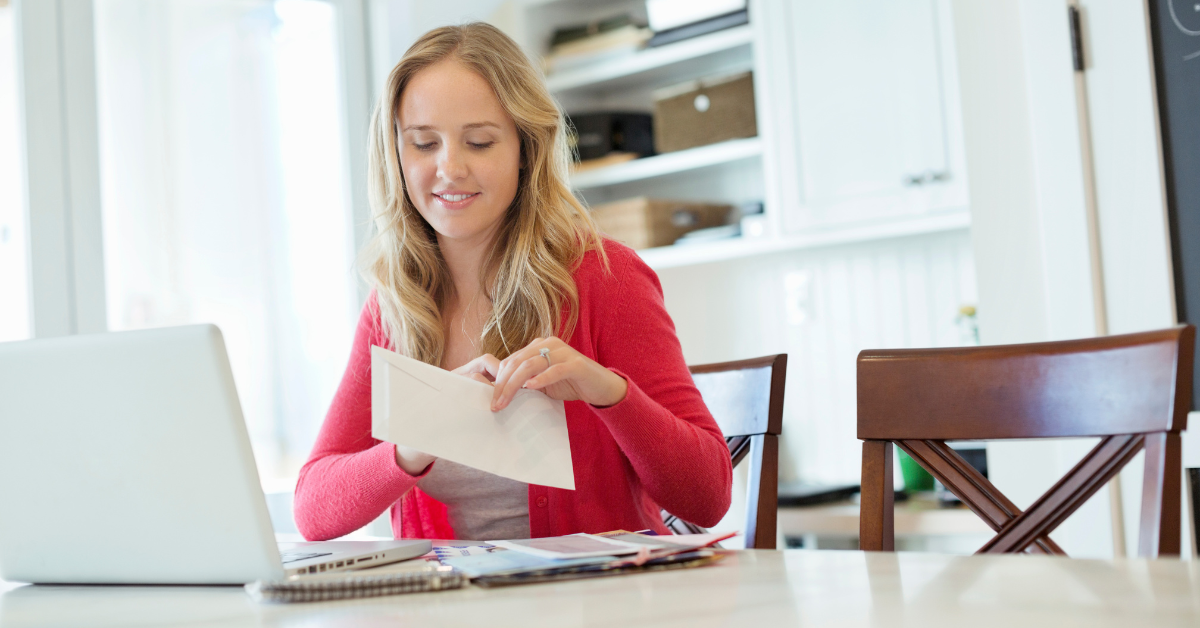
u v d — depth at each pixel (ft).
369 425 4.64
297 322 9.25
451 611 2.12
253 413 8.91
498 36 4.46
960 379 3.48
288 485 9.04
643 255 9.72
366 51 9.84
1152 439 3.01
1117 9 6.31
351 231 9.66
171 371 2.54
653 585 2.35
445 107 4.25
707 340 10.82
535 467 3.04
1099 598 1.94
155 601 2.55
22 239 7.88
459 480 4.42
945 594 2.07
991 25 6.82
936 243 9.34
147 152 8.50
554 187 4.58
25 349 2.73
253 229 9.06
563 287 4.38
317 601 2.35
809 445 10.09
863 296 9.78
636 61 9.83
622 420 3.54
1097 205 6.41
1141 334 3.14
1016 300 6.70
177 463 2.60
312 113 9.53
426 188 4.36
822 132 8.71
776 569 2.53
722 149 9.40
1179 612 1.78
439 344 4.67
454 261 4.74
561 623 1.93
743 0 9.21
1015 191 6.72
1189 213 6.10
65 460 2.76
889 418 3.57
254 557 2.56
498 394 3.08
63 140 8.05
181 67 8.74
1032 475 6.63
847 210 8.56
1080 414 3.21
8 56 7.88
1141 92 6.23
